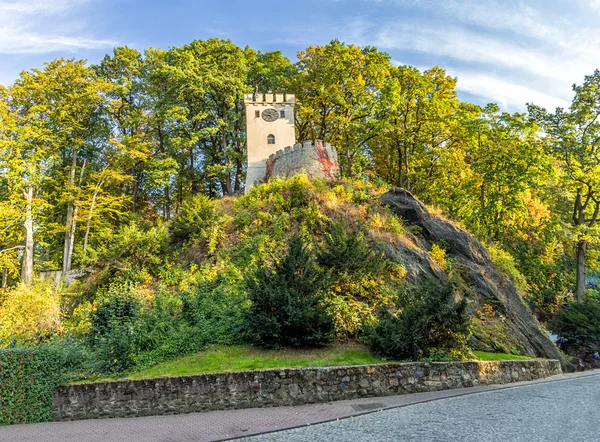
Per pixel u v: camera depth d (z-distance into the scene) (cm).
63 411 1215
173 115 3897
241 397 1248
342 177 3127
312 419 1104
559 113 3384
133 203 4212
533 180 3456
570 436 909
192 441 968
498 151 3375
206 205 2469
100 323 1554
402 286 1895
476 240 2481
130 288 1809
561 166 3562
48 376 1230
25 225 3052
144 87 4278
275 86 4469
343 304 1661
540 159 3372
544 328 2461
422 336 1521
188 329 1570
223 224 2392
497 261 2586
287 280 1534
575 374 2045
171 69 3878
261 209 2441
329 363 1366
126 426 1107
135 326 1467
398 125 3681
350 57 3538
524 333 2144
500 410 1151
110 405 1219
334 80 3609
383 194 2578
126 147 3612
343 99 3506
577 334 2619
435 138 3797
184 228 2388
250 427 1054
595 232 3284
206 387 1241
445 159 3619
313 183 2562
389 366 1381
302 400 1270
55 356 1259
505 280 2373
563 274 3653
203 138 4581
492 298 2173
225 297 1795
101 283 2184
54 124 3338
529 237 3662
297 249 1582
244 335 1552
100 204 3478
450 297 1564
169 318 1619
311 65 3812
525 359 1803
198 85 4053
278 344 1481
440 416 1091
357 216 2331
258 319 1469
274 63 4744
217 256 2144
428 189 3822
